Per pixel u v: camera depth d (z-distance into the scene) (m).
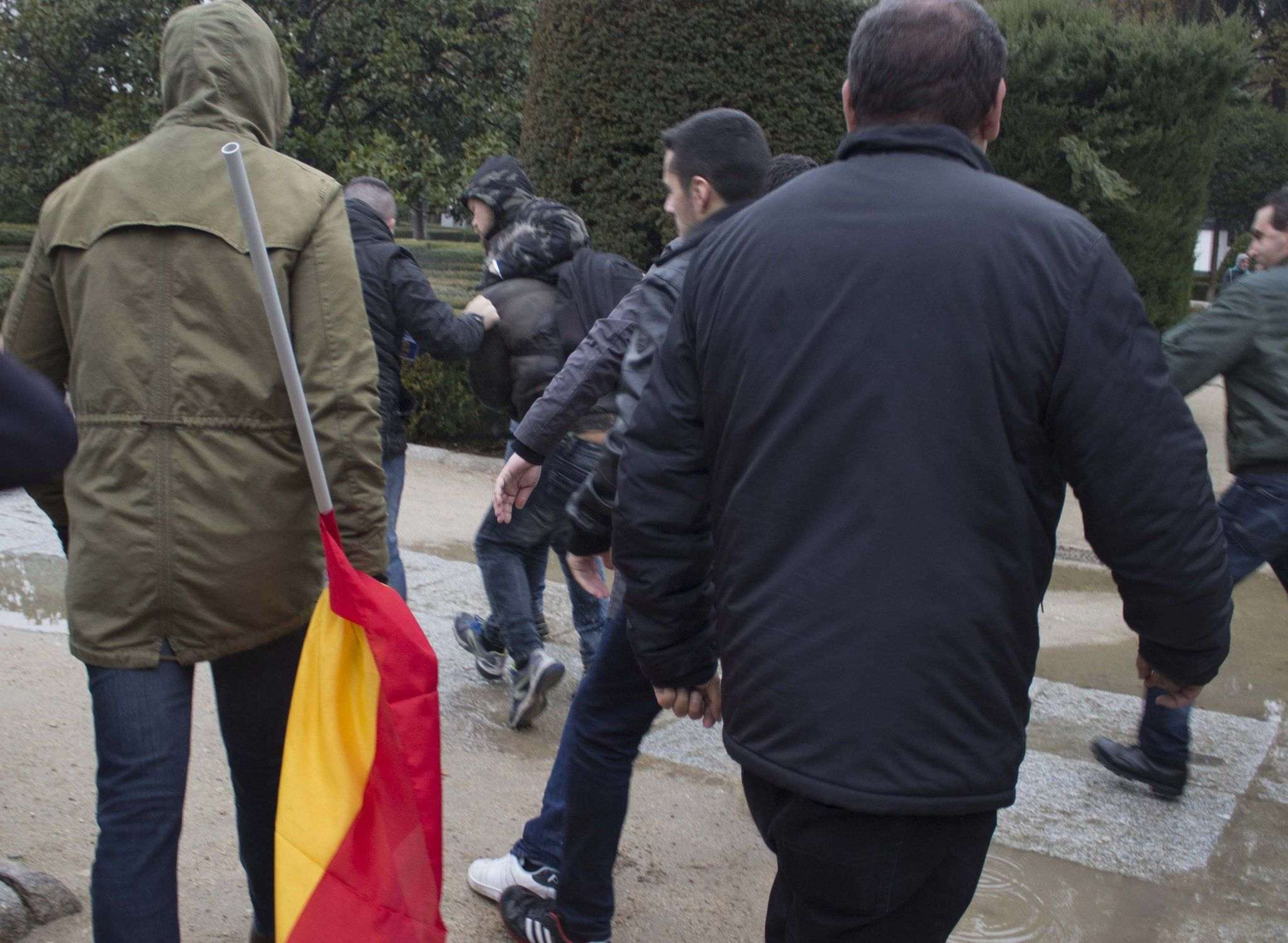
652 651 1.99
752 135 2.47
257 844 2.42
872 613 1.59
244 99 2.25
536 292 3.81
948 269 1.60
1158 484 1.58
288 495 2.17
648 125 7.27
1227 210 30.62
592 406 3.06
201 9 2.25
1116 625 5.52
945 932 1.77
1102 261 1.60
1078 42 8.55
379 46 10.92
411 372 8.40
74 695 4.05
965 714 1.61
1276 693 4.70
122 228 2.10
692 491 1.88
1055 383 1.59
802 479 1.65
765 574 1.68
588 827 2.54
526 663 3.91
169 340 2.07
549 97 7.65
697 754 3.91
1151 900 3.12
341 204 2.24
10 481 1.36
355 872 1.99
